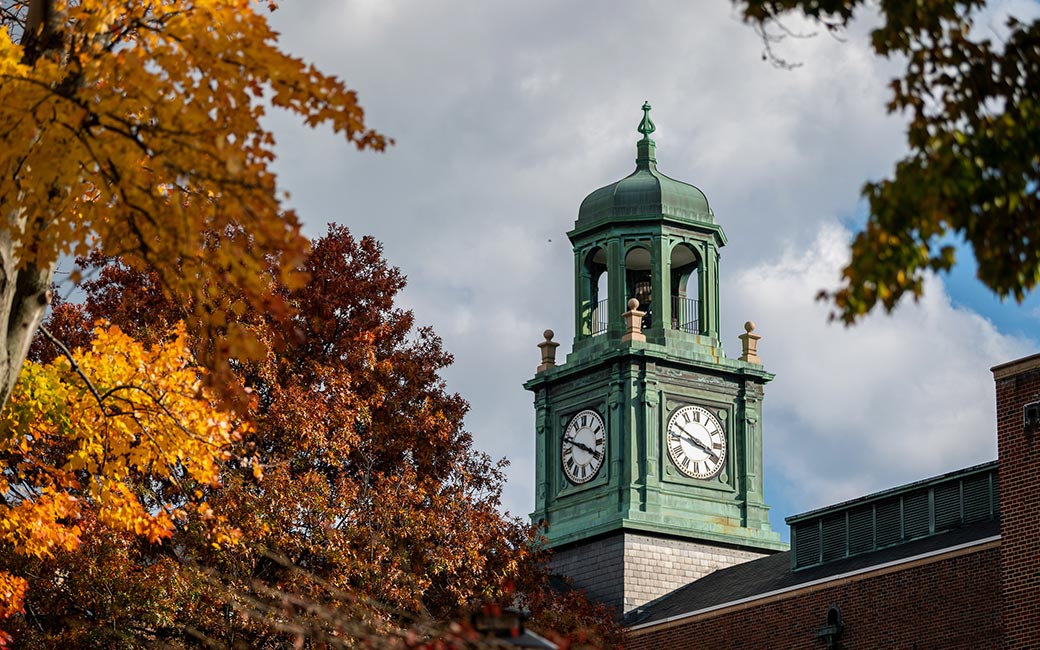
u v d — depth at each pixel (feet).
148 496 218.38
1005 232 94.79
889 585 293.23
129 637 212.23
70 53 98.68
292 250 94.17
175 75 95.14
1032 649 254.06
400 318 283.18
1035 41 97.14
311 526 229.66
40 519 158.10
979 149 93.91
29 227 98.17
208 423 136.56
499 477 284.61
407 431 271.90
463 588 256.93
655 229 435.94
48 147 95.25
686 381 430.61
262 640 216.54
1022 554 258.57
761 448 434.30
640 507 415.64
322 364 265.54
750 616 324.19
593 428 429.79
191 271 97.55
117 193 96.68
